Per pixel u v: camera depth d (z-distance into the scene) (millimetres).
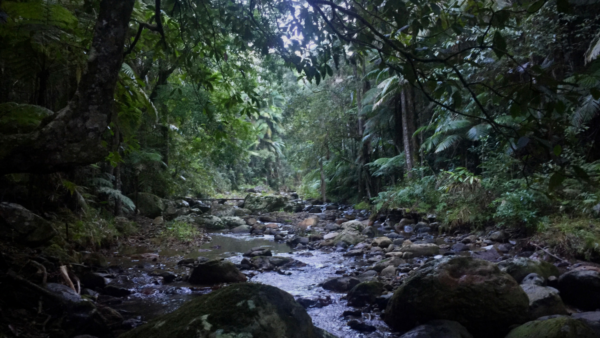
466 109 9234
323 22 3109
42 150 2170
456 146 11375
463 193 9219
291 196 21781
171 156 12922
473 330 3627
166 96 9078
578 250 5949
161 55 4492
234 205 15523
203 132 11242
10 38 4164
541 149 2006
